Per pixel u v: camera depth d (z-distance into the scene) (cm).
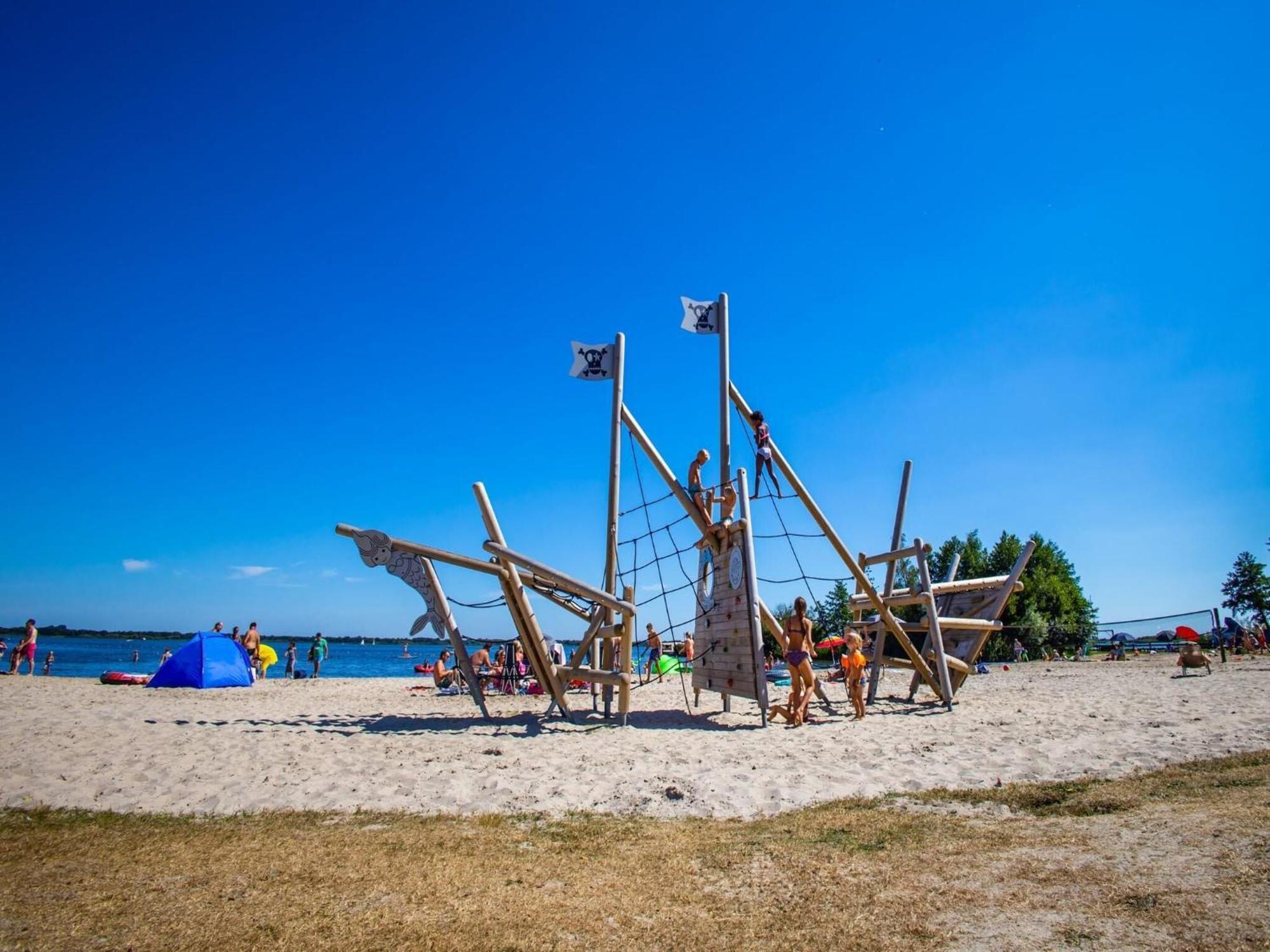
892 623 1421
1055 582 4262
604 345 1391
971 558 4600
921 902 384
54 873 463
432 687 2162
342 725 1178
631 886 434
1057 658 4112
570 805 654
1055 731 980
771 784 704
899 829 536
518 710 1473
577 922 380
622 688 1179
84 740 971
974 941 336
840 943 343
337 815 624
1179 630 2173
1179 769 698
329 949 348
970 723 1112
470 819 610
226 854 505
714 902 404
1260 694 1273
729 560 1286
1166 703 1228
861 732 1059
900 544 1577
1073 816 551
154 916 390
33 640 2553
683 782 716
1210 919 334
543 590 1287
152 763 823
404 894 422
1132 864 412
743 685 1200
